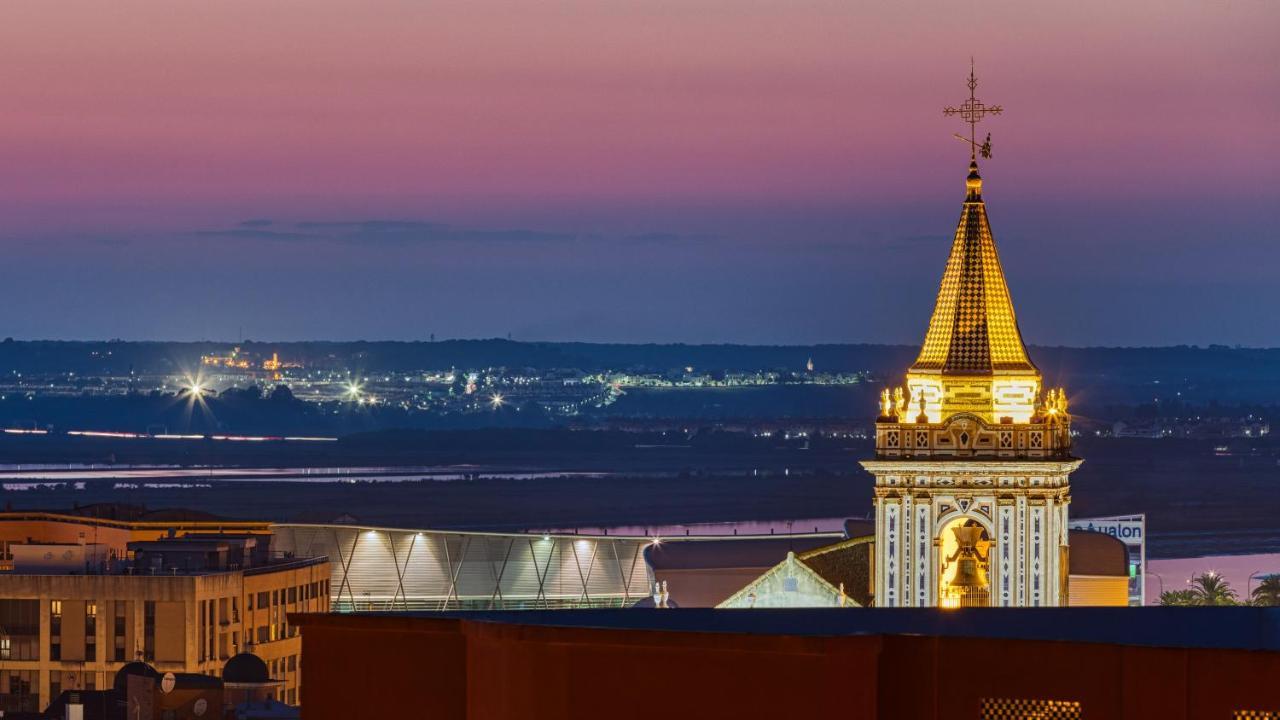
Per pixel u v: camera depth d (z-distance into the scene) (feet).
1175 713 173.47
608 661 180.04
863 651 175.73
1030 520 583.99
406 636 191.83
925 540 586.86
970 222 599.57
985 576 591.37
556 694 180.96
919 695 178.50
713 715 177.88
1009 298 599.57
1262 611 210.18
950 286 598.75
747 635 176.96
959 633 211.00
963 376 591.78
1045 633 210.59
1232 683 172.24
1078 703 176.04
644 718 179.11
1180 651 173.47
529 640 181.57
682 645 178.19
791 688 176.24
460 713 190.90
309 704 194.08
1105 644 175.32
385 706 192.13
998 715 178.09
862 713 175.63
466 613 206.59
